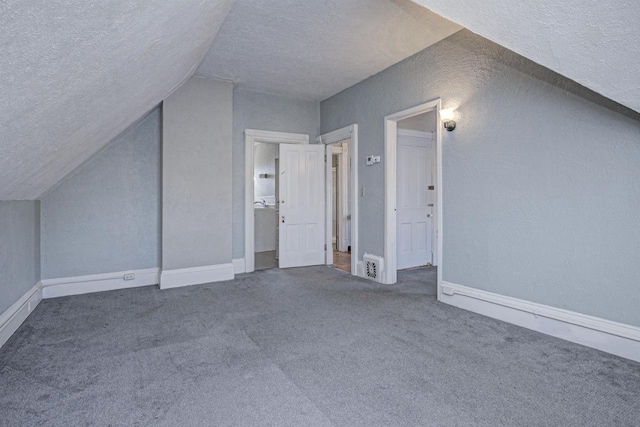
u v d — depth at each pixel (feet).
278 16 9.37
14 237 9.02
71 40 3.68
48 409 5.36
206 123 13.88
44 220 11.93
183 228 13.46
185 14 6.20
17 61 3.26
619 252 7.17
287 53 11.76
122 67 5.78
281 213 16.69
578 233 7.79
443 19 9.62
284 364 6.89
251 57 12.05
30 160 6.46
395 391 5.88
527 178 8.73
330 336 8.33
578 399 5.60
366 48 11.44
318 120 17.83
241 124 15.78
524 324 8.82
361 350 7.53
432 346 7.70
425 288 12.89
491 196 9.57
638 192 6.89
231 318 9.66
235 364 6.90
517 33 5.91
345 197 22.53
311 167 17.25
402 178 16.58
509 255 9.16
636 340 6.91
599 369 6.59
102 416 5.20
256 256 20.74
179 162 13.37
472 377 6.33
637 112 6.82
